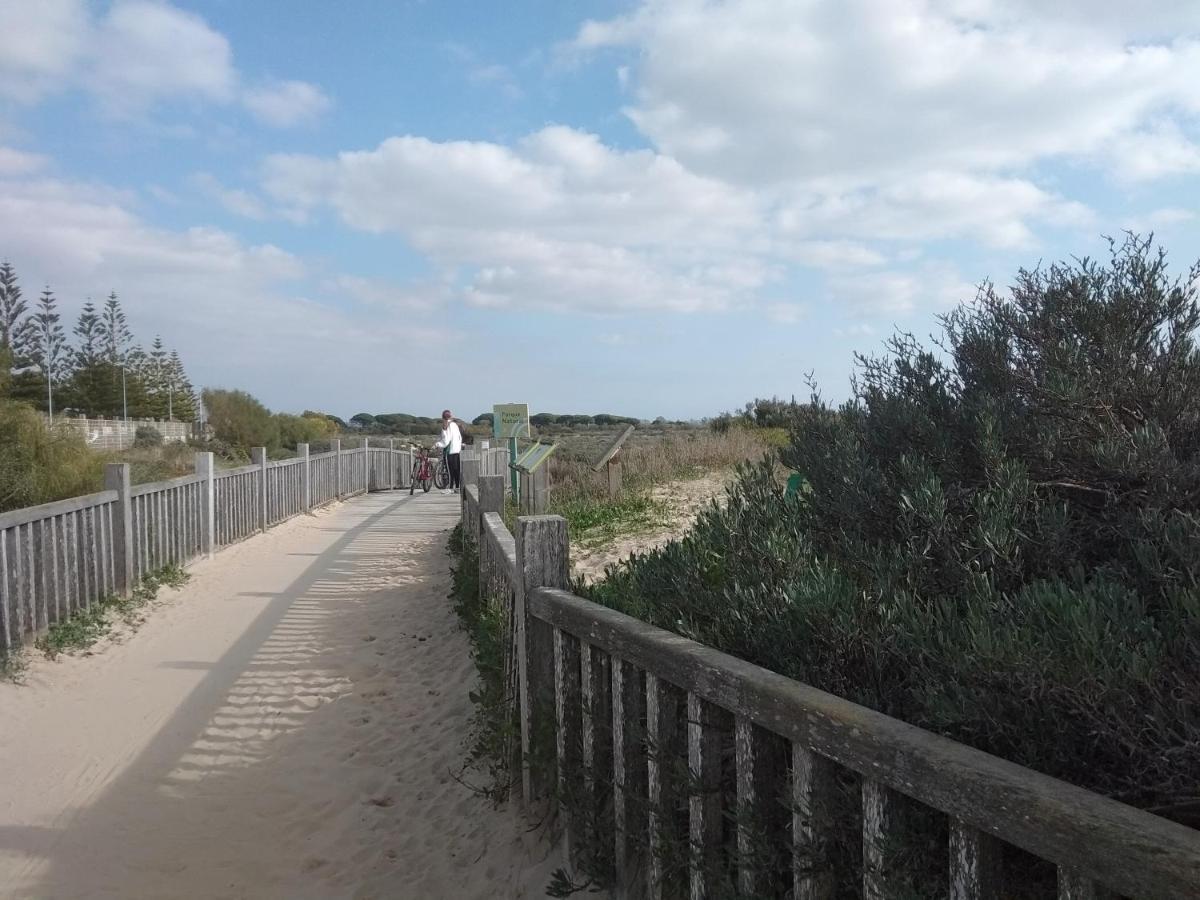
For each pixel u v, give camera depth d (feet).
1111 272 10.10
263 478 43.91
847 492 9.81
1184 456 8.97
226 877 12.17
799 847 6.56
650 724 8.85
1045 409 9.77
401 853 12.82
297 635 24.07
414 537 41.83
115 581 26.50
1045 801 4.71
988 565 8.52
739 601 9.20
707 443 54.75
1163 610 6.98
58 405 196.85
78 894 11.58
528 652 12.39
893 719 6.00
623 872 9.60
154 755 16.17
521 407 46.60
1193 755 5.83
